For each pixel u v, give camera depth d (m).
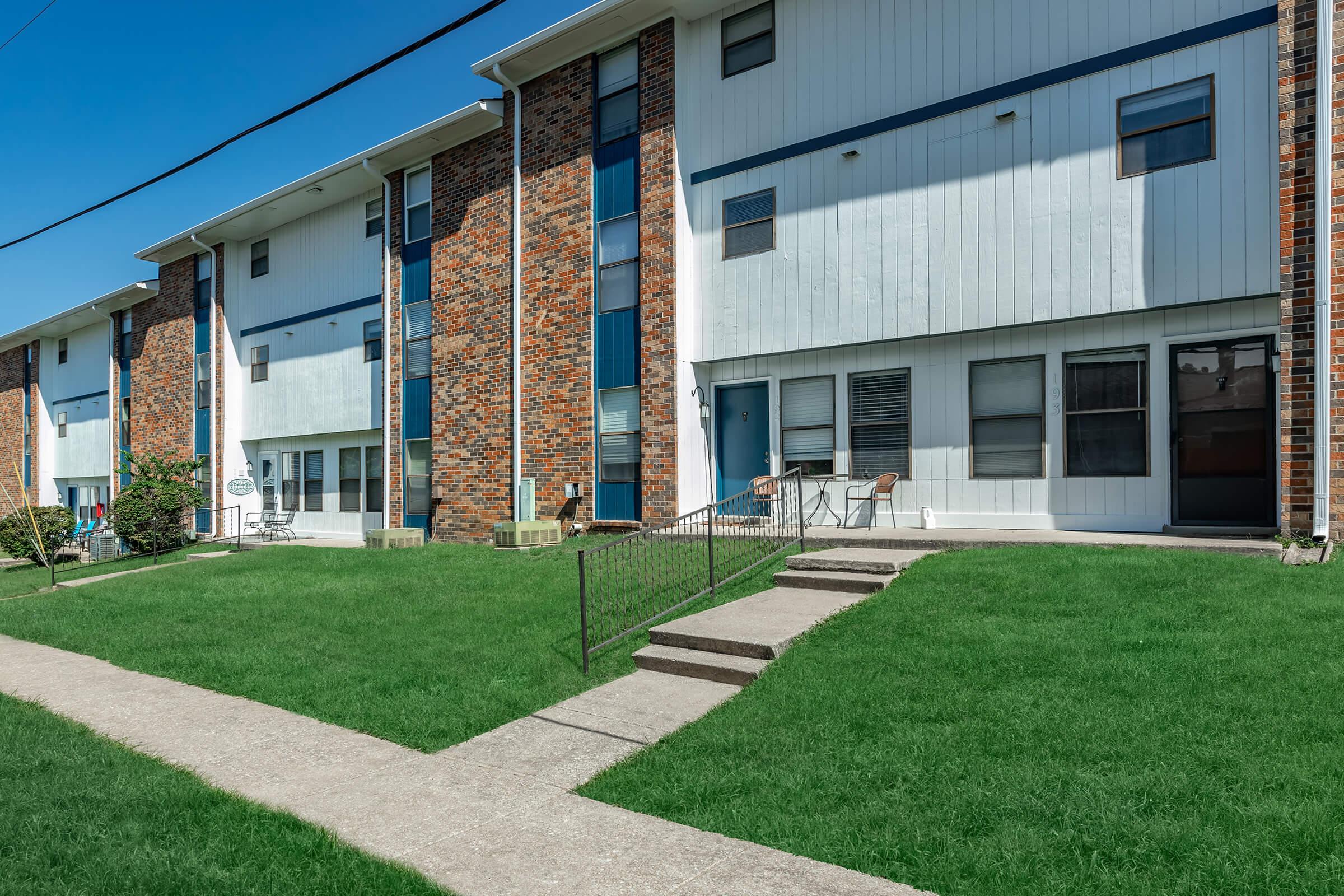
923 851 3.74
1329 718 4.54
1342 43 8.33
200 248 23.38
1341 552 7.92
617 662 7.21
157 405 25.64
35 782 4.96
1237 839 3.57
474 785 4.89
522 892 3.58
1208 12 9.48
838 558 9.10
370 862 3.85
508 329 15.74
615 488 14.30
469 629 8.53
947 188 11.27
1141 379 10.18
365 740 5.79
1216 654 5.52
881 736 4.97
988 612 6.95
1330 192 8.37
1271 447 9.38
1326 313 8.36
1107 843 3.64
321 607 10.19
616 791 4.74
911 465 11.80
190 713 6.52
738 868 3.72
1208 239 9.44
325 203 20.44
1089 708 4.98
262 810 4.52
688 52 13.80
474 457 16.28
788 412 13.04
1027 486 10.91
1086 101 10.26
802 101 12.61
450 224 16.89
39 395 32.94
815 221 12.45
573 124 14.81
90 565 20.41
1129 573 7.50
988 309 10.91
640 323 13.88
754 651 6.68
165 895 3.59
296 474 21.95
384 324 18.08
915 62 11.57
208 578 12.94
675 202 13.45
